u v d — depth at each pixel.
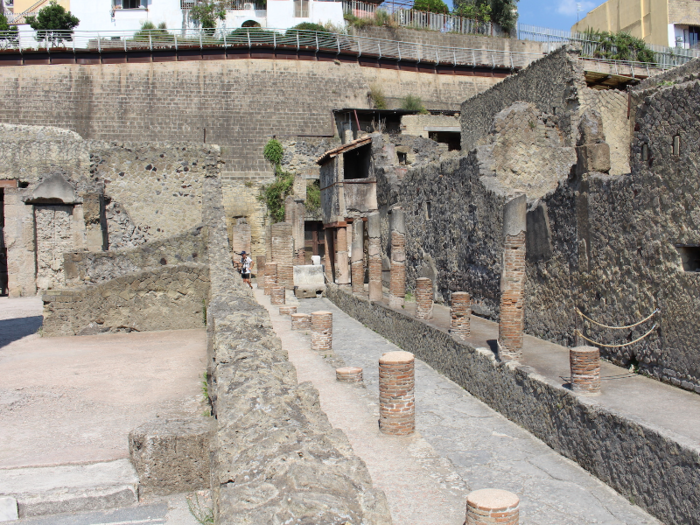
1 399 8.36
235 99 40.03
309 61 42.09
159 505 5.52
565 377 9.01
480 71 47.03
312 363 11.12
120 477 5.77
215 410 6.12
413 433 7.62
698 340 8.07
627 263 9.55
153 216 19.30
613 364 9.92
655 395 8.02
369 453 6.97
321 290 24.25
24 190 21.33
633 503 6.79
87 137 38.09
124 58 39.94
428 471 6.50
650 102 8.92
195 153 19.56
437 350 12.84
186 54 40.56
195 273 14.03
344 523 2.87
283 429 4.00
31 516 5.30
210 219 17.61
